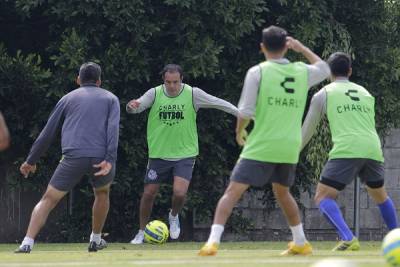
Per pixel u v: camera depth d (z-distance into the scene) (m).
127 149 52.94
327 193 35.84
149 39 52.88
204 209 55.97
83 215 55.75
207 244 29.67
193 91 45.75
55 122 35.53
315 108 35.72
